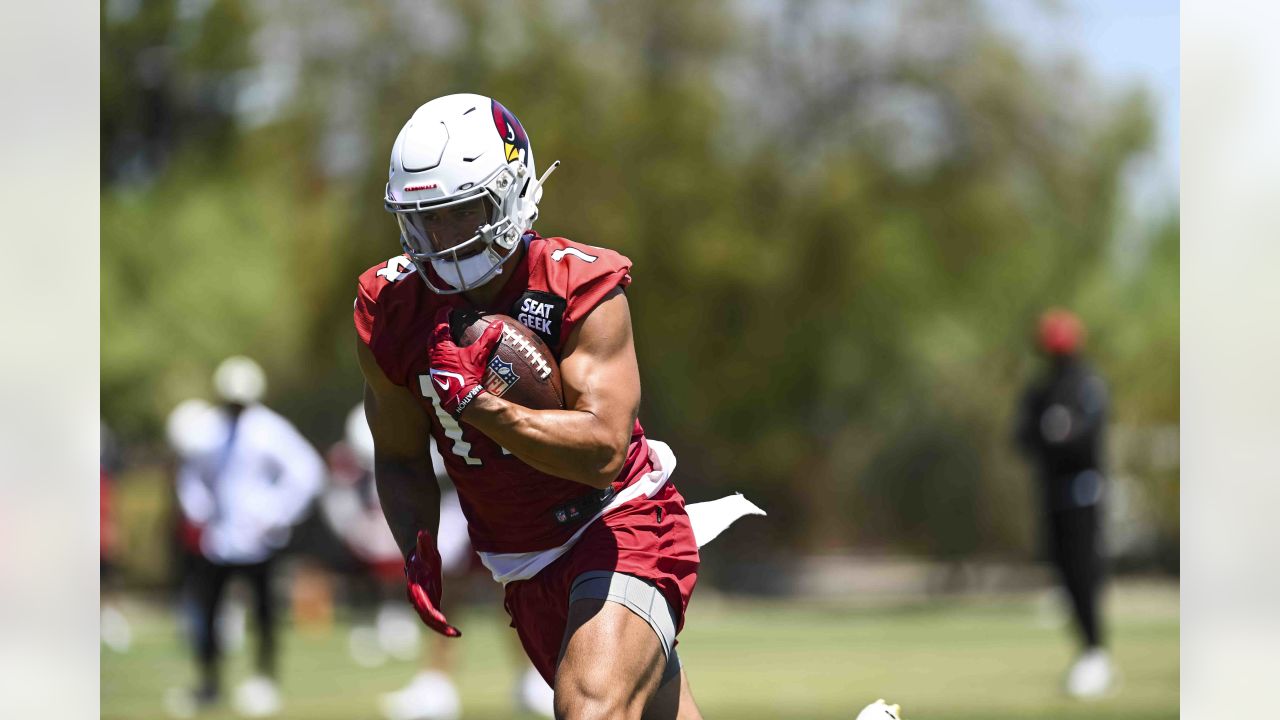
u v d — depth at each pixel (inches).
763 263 3203.7
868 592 3006.9
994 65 3228.3
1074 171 3208.7
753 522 3521.2
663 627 575.2
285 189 3171.8
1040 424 1347.2
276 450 1326.3
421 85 3127.5
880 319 3275.1
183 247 3159.5
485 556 606.5
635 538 582.6
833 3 3297.2
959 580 3046.3
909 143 3287.4
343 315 3139.8
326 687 1433.3
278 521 1327.5
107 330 3125.0
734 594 3053.6
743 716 1158.3
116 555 2593.5
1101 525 1325.0
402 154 548.7
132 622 2306.8
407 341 569.3
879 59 3292.3
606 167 3152.1
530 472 575.2
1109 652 1610.5
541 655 613.3
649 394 3361.2
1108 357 3193.9
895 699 1253.7
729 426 3415.4
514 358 546.6
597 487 555.5
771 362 3299.7
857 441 3447.3
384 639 1952.5
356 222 3125.0
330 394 3358.8
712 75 3228.3
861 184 3225.9
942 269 3253.0
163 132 3284.9
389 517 607.8
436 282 566.9
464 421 539.5
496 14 3149.6
